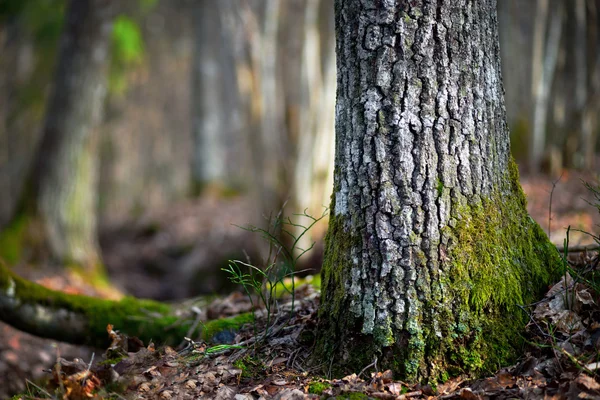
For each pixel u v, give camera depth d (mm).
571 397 2404
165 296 11711
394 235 2797
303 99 10414
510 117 12570
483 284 2795
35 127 19078
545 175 10508
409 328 2762
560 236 5363
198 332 4301
